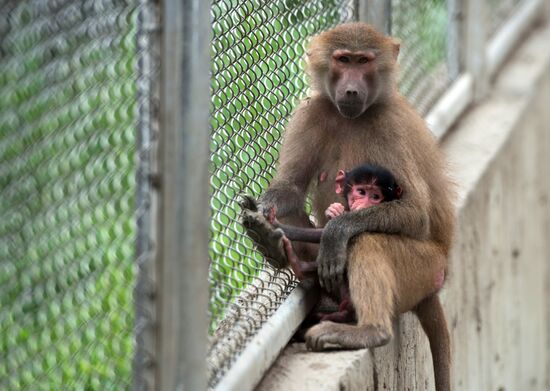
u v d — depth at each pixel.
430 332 9.02
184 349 5.88
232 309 7.51
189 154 5.72
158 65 5.58
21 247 4.89
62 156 5.19
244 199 8.17
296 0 9.32
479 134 13.13
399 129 8.95
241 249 8.13
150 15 5.56
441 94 13.24
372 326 7.98
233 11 7.85
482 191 11.83
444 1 13.39
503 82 14.93
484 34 14.09
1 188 4.70
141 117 5.64
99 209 5.59
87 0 5.39
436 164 9.20
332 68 9.09
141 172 5.65
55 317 5.21
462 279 10.90
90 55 5.46
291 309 8.11
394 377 8.80
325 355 7.96
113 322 5.78
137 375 5.74
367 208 8.42
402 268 8.42
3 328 4.85
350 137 9.12
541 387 15.34
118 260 5.81
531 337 14.66
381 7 10.72
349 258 8.27
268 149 8.88
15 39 4.73
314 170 9.40
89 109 5.46
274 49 8.89
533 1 17.17
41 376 5.14
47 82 5.02
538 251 15.34
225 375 6.83
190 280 5.84
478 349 11.66
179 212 5.73
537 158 15.38
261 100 8.60
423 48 12.61
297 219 9.21
